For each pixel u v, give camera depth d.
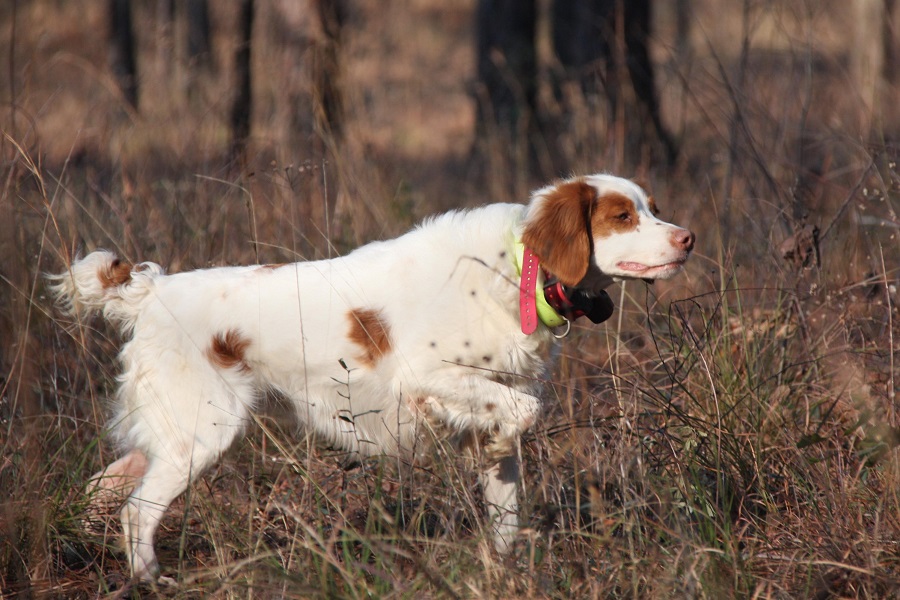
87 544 6.60
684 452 6.50
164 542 6.68
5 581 5.84
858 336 7.85
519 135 15.57
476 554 5.49
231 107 16.88
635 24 16.58
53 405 7.90
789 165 10.12
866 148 9.80
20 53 11.24
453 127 26.84
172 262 8.87
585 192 6.53
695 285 9.53
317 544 5.96
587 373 8.62
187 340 6.53
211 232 9.56
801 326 7.84
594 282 6.79
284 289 6.64
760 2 13.93
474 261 6.52
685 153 13.46
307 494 6.63
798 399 7.41
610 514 5.68
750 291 8.70
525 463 6.73
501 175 14.54
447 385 6.49
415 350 6.52
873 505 6.18
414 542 5.80
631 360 8.41
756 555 5.84
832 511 6.13
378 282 6.61
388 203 11.18
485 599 5.09
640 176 11.85
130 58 26.89
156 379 6.55
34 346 7.02
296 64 14.44
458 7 47.38
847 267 8.88
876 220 8.92
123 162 10.77
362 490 6.75
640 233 6.48
